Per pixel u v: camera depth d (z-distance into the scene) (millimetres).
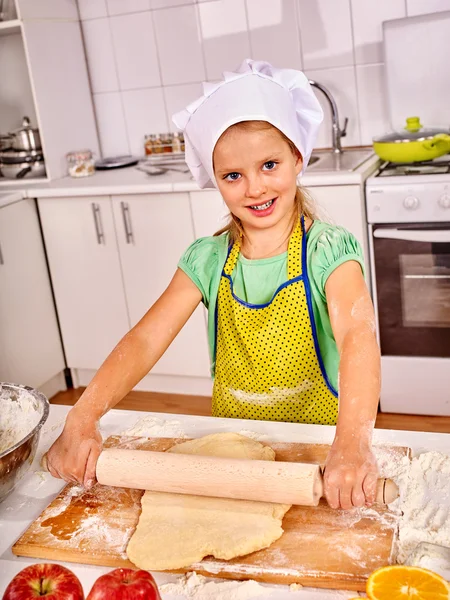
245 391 1421
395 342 2703
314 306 1346
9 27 3197
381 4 2934
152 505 1067
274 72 1263
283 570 914
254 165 1191
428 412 2738
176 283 1453
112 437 1278
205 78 3342
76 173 3254
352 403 1074
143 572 810
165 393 3211
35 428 1112
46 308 3223
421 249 2541
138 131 3559
